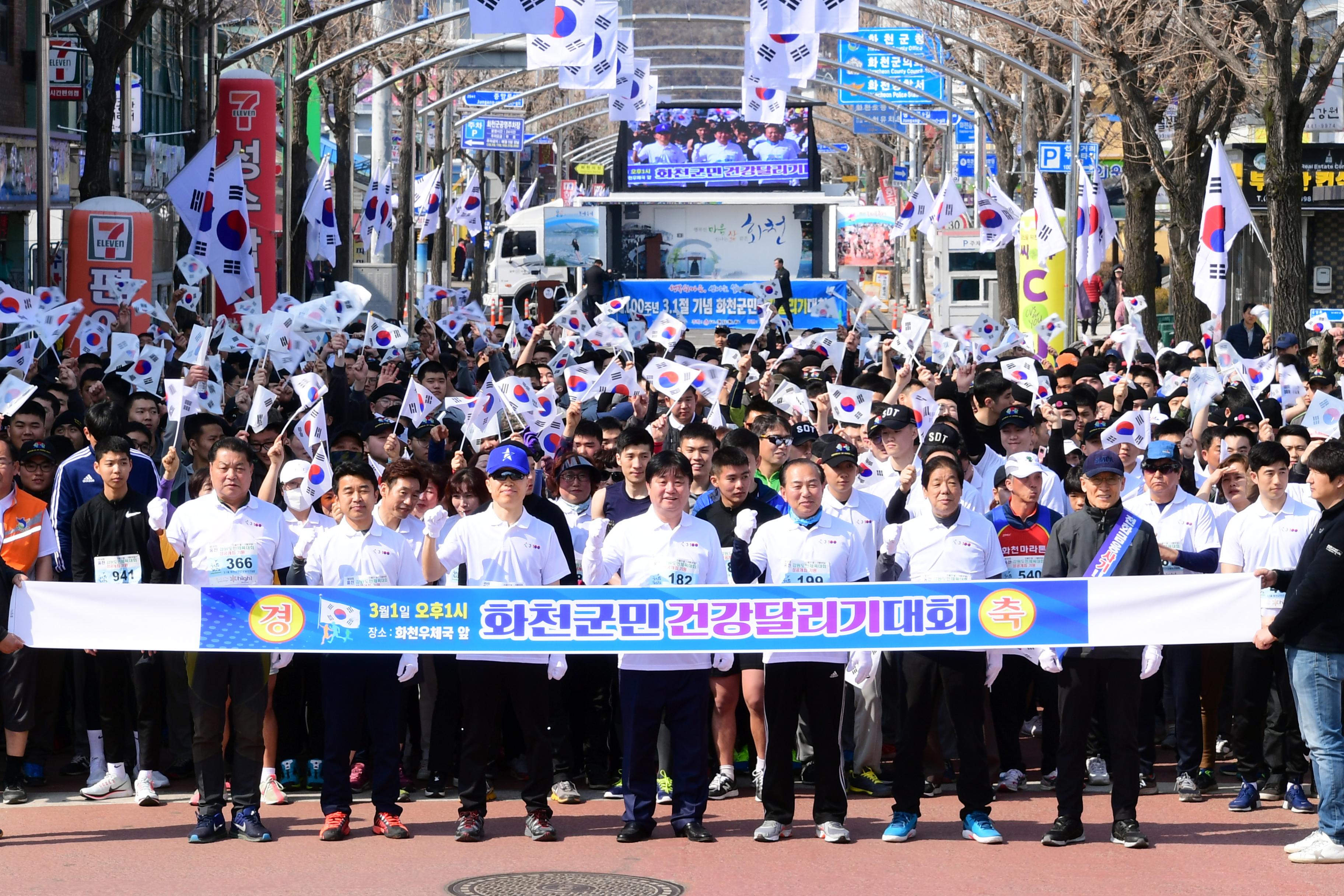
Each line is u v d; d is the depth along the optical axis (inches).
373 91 1614.2
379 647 485.4
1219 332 1164.5
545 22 1162.0
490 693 490.0
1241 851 475.8
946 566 496.4
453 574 540.1
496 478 494.0
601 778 568.1
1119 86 1455.5
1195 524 555.5
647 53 3782.0
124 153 1601.9
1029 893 433.4
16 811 526.9
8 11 1457.9
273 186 1355.8
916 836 495.2
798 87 1446.9
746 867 459.8
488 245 3011.8
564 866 460.4
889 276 3097.9
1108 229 1644.9
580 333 1007.0
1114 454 492.4
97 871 454.3
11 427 630.5
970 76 2018.9
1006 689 556.1
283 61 1566.2
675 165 2060.8
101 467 535.2
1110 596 478.6
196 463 597.6
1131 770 482.0
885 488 570.3
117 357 831.7
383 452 645.9
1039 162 1544.0
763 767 536.4
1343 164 1897.1
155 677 534.9
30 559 526.9
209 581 494.6
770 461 611.2
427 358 1125.1
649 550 486.6
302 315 850.1
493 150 2728.8
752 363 879.1
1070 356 991.6
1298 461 602.5
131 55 1968.5
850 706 550.0
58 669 552.1
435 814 526.9
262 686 490.9
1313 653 467.2
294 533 534.3
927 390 663.8
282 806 538.9
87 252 1181.1
